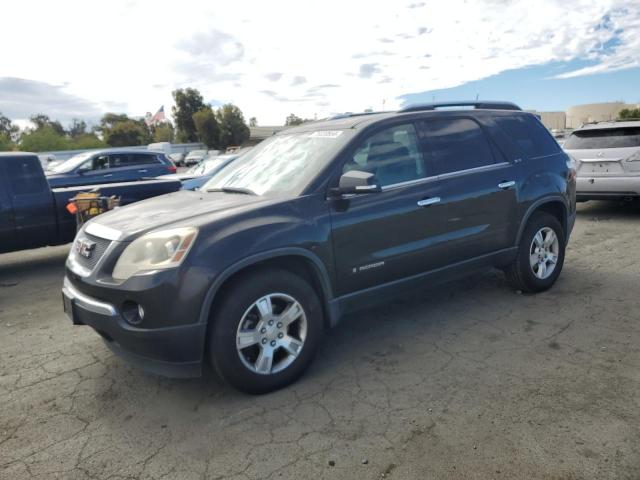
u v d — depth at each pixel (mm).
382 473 2531
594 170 8703
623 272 5645
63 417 3193
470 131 4570
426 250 4082
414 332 4277
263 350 3289
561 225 5270
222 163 10789
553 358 3670
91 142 57219
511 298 4969
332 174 3660
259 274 3248
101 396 3443
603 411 2967
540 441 2717
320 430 2922
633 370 3438
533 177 4828
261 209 3361
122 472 2637
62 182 13242
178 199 4039
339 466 2600
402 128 4129
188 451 2789
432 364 3678
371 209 3746
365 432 2881
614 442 2680
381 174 3891
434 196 4094
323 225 3523
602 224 8570
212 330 3125
